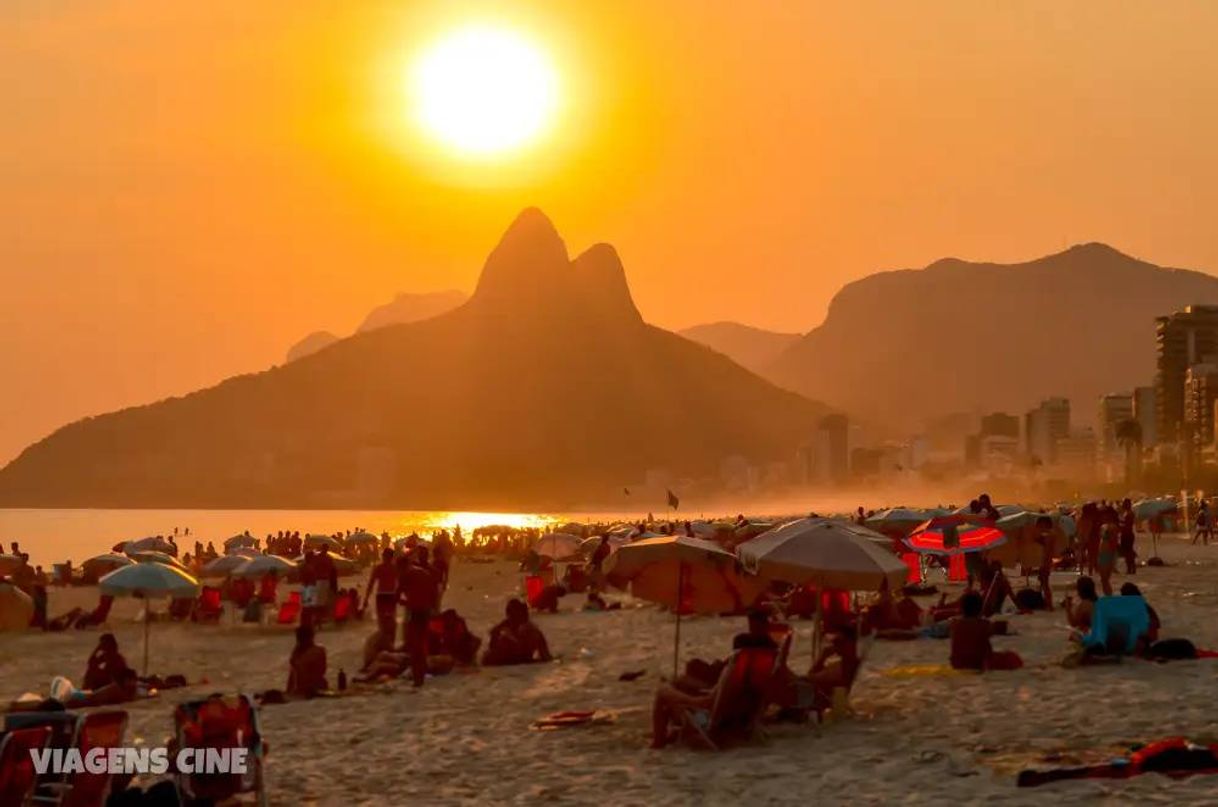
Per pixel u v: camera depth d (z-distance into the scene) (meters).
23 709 17.19
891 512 39.94
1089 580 20.75
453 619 22.91
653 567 17.16
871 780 12.02
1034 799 10.84
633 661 23.27
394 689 20.66
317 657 20.28
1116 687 16.59
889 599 24.59
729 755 13.63
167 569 24.11
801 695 15.25
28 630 37.03
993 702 16.02
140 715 18.66
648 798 11.85
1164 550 57.97
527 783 12.85
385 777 13.49
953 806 10.81
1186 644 18.95
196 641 33.41
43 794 10.43
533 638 23.56
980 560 27.09
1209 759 11.60
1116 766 11.55
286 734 16.53
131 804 11.01
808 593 28.16
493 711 17.89
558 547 49.03
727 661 14.23
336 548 72.25
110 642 21.16
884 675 18.86
